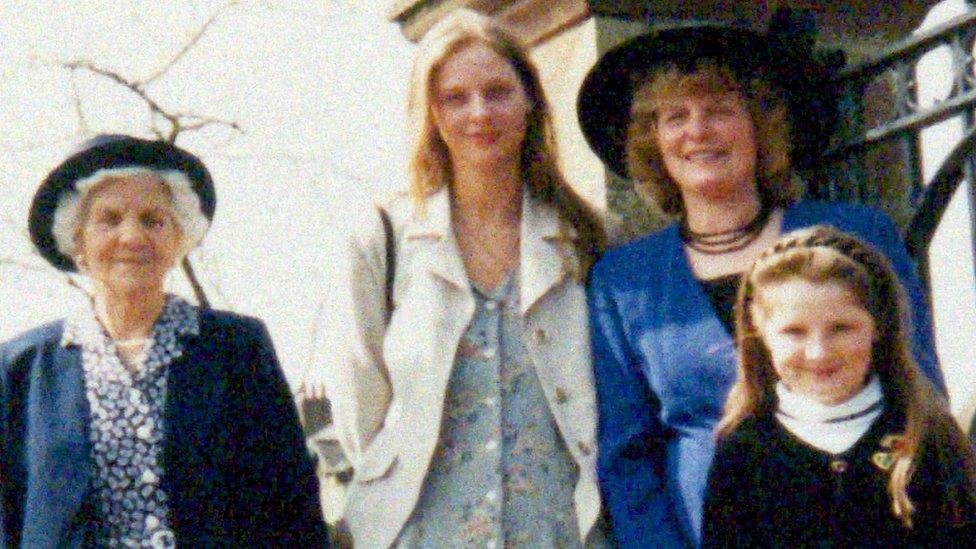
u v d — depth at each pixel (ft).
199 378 10.88
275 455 11.01
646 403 10.78
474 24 11.56
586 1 12.76
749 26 13.25
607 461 10.70
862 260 9.48
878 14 13.67
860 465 9.18
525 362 11.12
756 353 9.71
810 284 9.31
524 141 11.66
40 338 11.00
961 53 10.87
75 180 10.94
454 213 11.65
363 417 11.37
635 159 11.40
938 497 9.04
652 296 10.75
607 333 10.94
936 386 9.95
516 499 10.83
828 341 9.28
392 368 11.19
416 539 10.91
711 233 10.80
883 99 13.37
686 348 10.41
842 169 12.37
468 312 11.14
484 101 11.36
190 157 11.27
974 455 9.27
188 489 10.57
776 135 10.95
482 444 10.93
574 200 11.59
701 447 10.26
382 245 11.54
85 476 10.45
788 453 9.39
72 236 11.13
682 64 10.99
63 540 10.30
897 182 12.96
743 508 9.52
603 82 11.65
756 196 10.92
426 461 10.86
